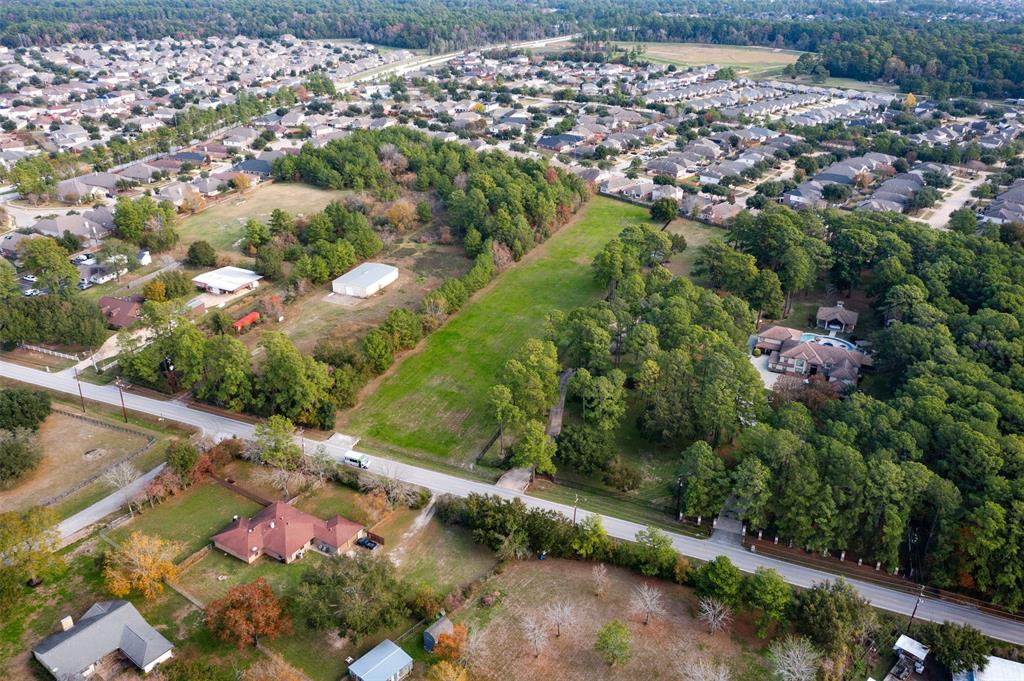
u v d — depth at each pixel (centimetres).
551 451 12531
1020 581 9819
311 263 19738
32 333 16250
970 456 11000
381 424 14275
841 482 10788
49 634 9288
